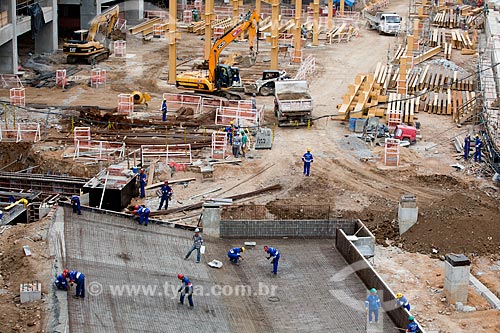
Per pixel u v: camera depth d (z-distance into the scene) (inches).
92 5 2974.9
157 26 3181.6
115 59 2694.4
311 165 1654.8
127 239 1167.6
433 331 1026.7
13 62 2345.0
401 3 4222.4
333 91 2319.1
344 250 1184.8
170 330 934.4
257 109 1995.6
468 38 3019.2
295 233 1262.3
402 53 2802.7
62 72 2246.6
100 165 1557.6
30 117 1903.3
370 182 1571.1
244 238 1248.2
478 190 1536.7
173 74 2347.4
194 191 1492.4
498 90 2081.7
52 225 1162.0
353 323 985.5
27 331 893.2
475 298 1122.0
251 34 2642.7
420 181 1584.6
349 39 3191.4
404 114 1962.4
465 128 1942.7
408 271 1206.9
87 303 959.6
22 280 1003.3
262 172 1604.3
